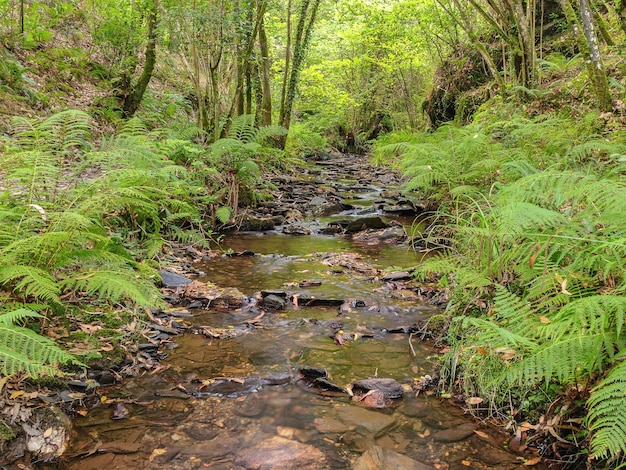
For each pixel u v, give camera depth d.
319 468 2.03
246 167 6.87
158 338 3.18
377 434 2.27
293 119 19.08
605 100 5.87
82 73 10.38
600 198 2.54
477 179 5.62
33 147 3.70
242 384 2.67
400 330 3.40
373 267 4.84
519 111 7.46
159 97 11.02
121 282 2.85
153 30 9.58
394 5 14.84
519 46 8.91
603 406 1.72
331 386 2.64
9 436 2.03
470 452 2.16
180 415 2.38
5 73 7.83
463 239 3.89
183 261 4.84
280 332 3.36
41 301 2.89
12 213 3.03
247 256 5.27
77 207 3.45
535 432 2.23
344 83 21.97
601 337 1.92
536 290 2.49
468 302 3.19
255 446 2.16
